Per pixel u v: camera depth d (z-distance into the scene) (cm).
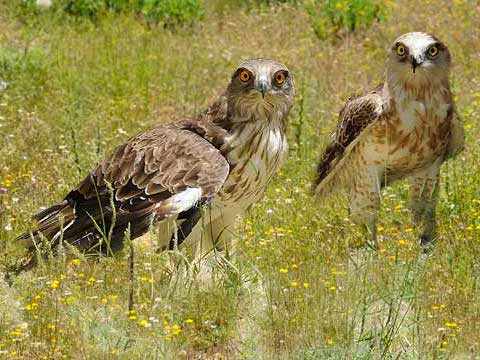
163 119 1819
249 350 1084
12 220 1343
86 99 1875
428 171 1411
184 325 1118
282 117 1193
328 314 1120
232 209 1220
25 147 1627
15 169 1544
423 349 1074
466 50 2206
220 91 1981
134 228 1152
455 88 1917
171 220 1163
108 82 1972
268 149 1188
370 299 1159
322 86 1980
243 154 1184
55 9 2483
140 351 1045
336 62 2133
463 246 1299
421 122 1355
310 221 1394
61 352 1048
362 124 1376
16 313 1133
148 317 1098
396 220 1439
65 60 2081
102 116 1784
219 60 2153
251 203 1232
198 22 2459
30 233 1145
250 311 1163
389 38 2280
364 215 1408
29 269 1205
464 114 1759
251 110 1173
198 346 1105
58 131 1697
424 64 1323
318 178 1461
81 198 1191
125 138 1680
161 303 1113
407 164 1396
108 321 1106
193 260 1198
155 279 1205
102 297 1156
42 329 1078
